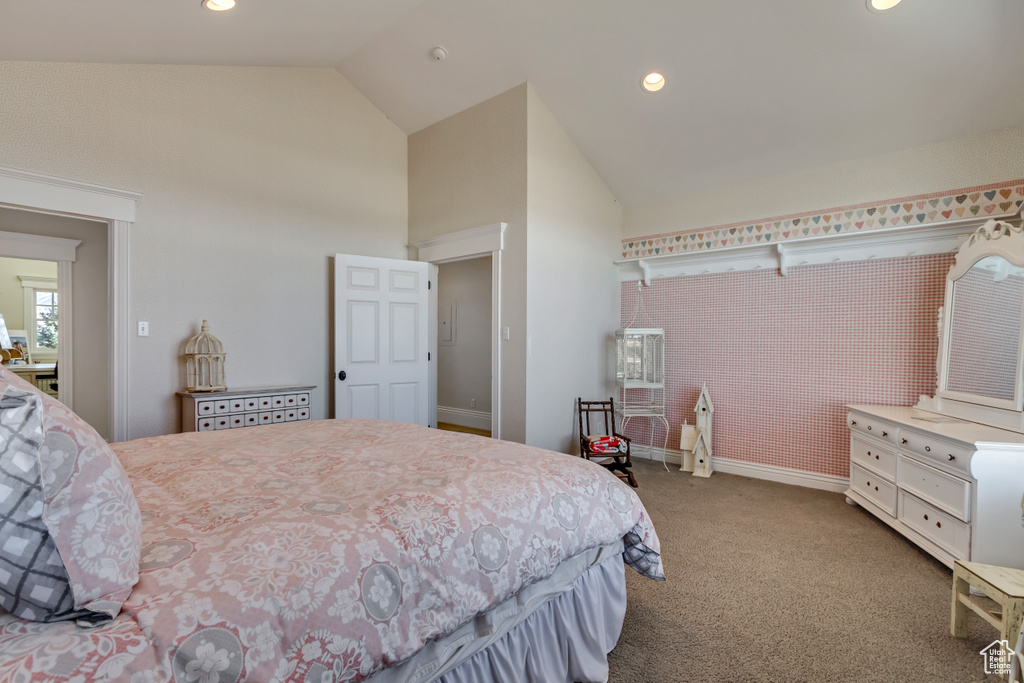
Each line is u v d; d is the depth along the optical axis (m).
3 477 0.70
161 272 3.29
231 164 3.64
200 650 0.77
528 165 3.80
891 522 2.81
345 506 1.19
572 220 4.26
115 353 3.09
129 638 0.74
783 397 3.94
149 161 3.24
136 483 1.36
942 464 2.39
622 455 3.79
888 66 2.93
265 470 1.51
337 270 4.07
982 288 2.67
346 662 0.94
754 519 3.09
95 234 4.21
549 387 4.02
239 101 3.68
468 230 4.16
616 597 1.78
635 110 3.78
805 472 3.83
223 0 2.52
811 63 3.06
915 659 1.71
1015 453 2.14
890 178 3.46
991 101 2.95
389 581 1.04
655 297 4.69
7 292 7.01
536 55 3.54
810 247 3.78
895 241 3.45
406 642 1.04
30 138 2.80
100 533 0.78
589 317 4.50
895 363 3.46
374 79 4.23
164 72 3.32
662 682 1.59
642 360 4.37
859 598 2.13
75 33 2.55
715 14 2.95
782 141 3.65
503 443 1.98
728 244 4.21
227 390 3.48
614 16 3.12
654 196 4.64
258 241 3.78
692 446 4.20
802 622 1.94
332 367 4.23
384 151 4.64
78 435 0.80
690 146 3.95
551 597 1.52
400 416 4.41
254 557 0.94
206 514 1.12
